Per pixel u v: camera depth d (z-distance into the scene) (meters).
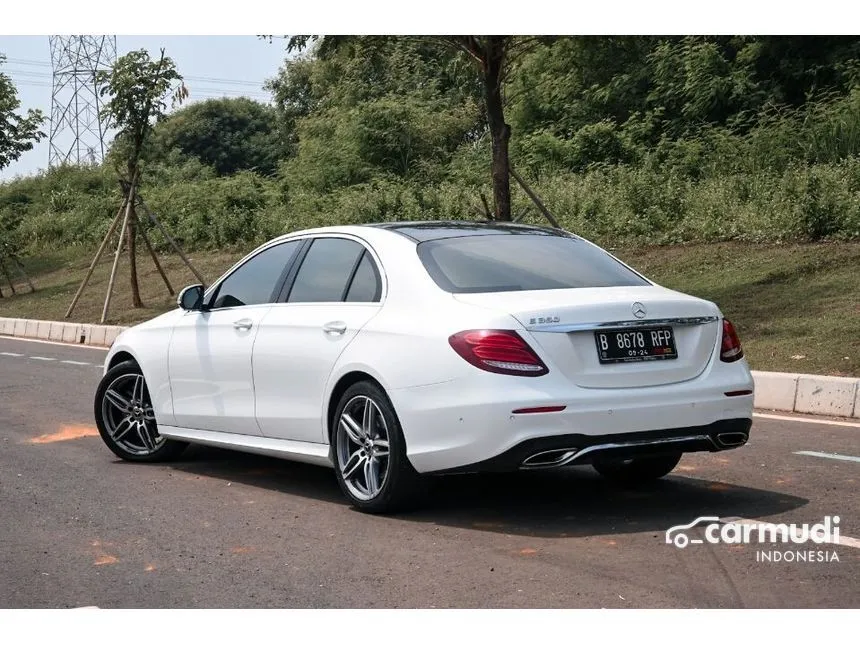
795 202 16.52
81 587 4.90
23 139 27.61
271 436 6.71
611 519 5.81
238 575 5.00
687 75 27.92
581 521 5.78
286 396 6.53
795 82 27.45
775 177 19.25
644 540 5.36
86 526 5.98
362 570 5.02
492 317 5.49
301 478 7.18
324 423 6.26
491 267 6.04
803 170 18.27
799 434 8.36
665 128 27.56
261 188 30.56
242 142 57.31
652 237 17.78
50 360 15.29
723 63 27.72
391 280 6.10
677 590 4.58
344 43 14.44
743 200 18.55
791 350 11.02
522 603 4.48
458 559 5.13
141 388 7.84
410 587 4.74
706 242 16.97
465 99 34.97
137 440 7.95
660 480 6.81
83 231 31.70
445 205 22.59
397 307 5.96
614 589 4.61
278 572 5.03
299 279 6.74
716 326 5.86
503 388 5.36
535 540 5.42
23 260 30.61
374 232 6.47
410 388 5.66
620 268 6.37
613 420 5.43
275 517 6.08
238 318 6.96
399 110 31.62
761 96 26.75
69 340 18.83
